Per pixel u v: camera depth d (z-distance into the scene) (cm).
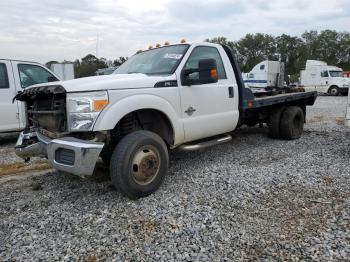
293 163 526
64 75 1387
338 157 563
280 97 669
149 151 393
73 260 267
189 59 482
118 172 368
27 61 780
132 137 379
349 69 7306
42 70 807
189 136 474
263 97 675
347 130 841
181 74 459
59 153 364
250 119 729
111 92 367
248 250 275
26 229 323
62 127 375
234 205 364
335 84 2634
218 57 542
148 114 444
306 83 2852
